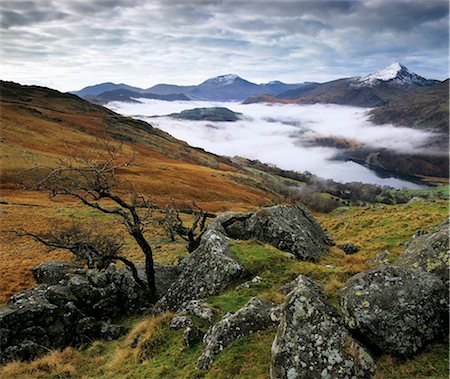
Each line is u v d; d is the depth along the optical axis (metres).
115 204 84.44
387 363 9.49
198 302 16.33
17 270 34.22
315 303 10.80
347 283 11.26
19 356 16.83
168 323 15.67
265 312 13.21
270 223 25.06
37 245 46.16
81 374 15.13
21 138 140.38
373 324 9.81
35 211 67.50
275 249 21.91
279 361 10.04
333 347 9.85
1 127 148.12
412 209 41.22
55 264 26.30
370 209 49.88
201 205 100.88
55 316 18.72
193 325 14.65
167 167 151.88
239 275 18.58
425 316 9.98
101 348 17.33
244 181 168.12
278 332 10.76
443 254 12.28
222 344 12.41
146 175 126.44
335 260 24.06
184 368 12.52
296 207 30.45
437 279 10.69
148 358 14.07
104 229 54.31
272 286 17.33
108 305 20.70
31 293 20.88
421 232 24.25
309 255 23.59
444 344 9.77
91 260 23.47
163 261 34.53
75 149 142.50
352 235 35.59
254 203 122.75
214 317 15.32
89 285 21.00
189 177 139.50
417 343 9.72
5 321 17.42
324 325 10.30
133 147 191.38
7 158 105.19
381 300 10.17
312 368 9.62
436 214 33.59
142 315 20.34
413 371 9.11
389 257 21.42
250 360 11.41
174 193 110.88
